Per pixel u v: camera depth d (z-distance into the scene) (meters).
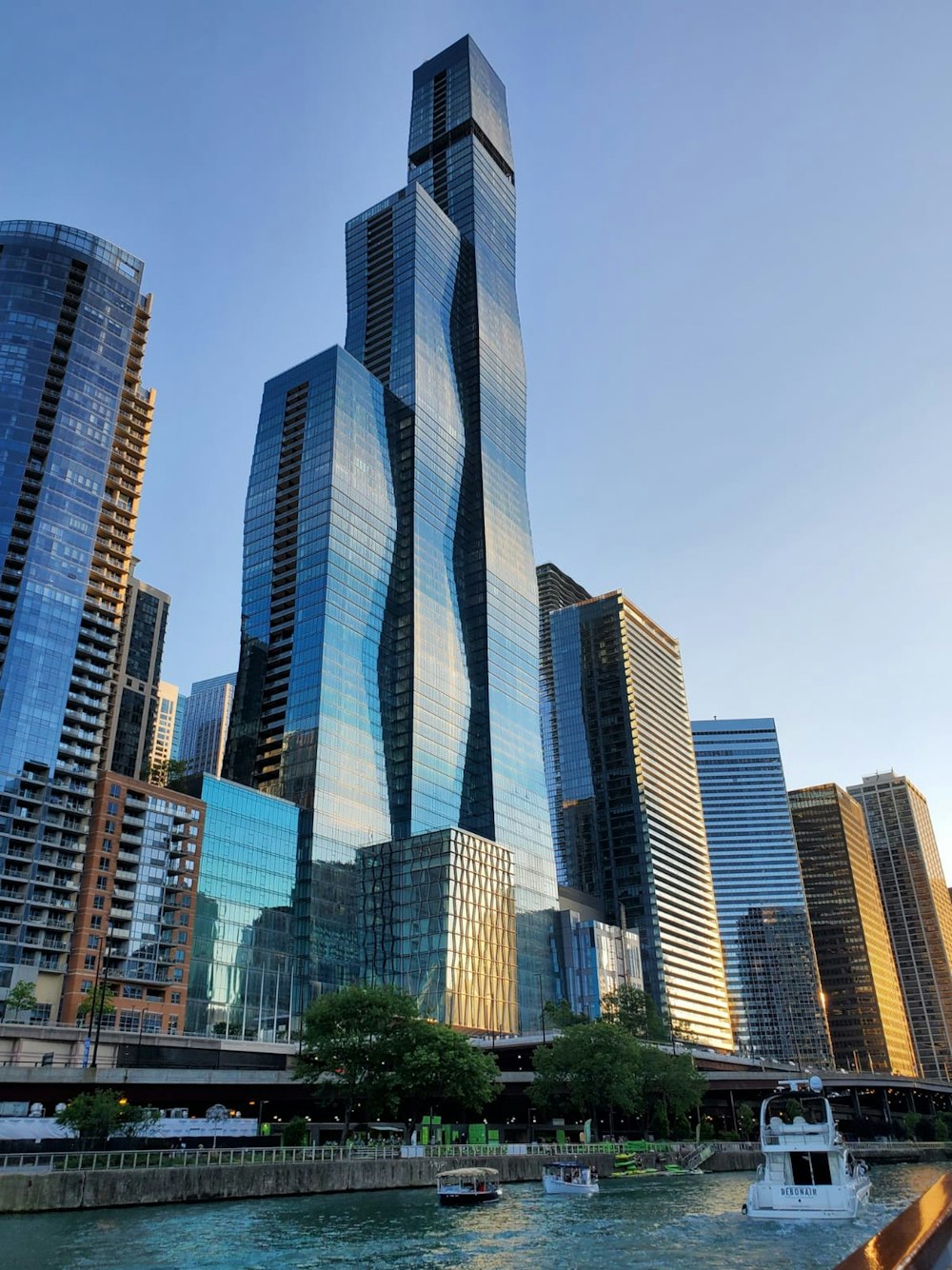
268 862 197.38
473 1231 62.12
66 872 169.50
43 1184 65.44
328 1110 139.25
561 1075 137.38
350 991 120.50
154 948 169.50
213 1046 149.75
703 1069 196.50
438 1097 125.50
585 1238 60.25
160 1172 70.94
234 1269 47.75
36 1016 155.12
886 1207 79.50
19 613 186.38
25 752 175.38
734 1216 72.38
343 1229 61.81
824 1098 78.88
